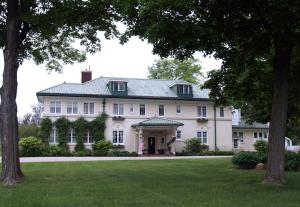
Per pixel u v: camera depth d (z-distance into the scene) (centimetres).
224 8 1427
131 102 5003
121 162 3158
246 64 1962
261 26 1536
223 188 1462
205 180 1775
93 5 1802
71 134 4769
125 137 4934
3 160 1711
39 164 2938
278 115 1541
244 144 5731
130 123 4972
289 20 1297
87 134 4819
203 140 5244
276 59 1563
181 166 2681
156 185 1576
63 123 4716
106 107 4903
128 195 1295
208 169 2414
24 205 1103
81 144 4741
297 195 1273
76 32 2023
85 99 4841
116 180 1783
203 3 1427
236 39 1619
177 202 1151
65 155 4572
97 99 4878
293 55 1869
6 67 1727
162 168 2519
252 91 2184
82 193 1344
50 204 1119
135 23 1498
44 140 4678
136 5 1466
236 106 2859
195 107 5253
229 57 1742
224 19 1500
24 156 4400
